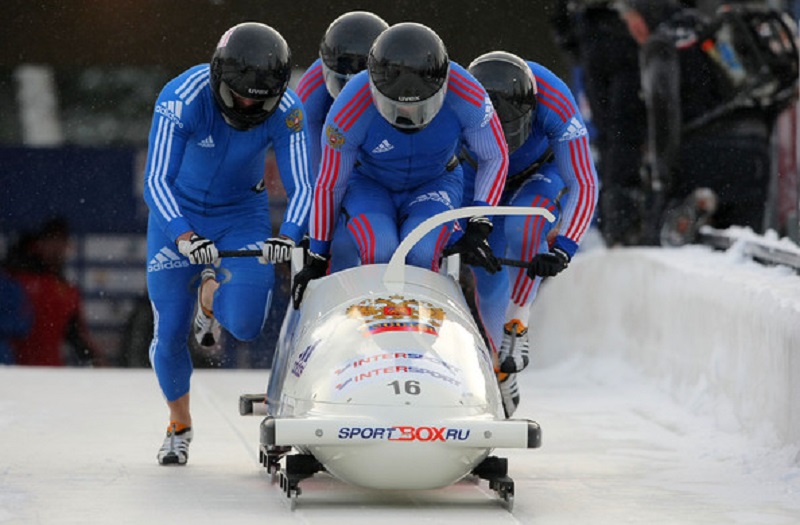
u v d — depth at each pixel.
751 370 28.25
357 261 23.83
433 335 20.27
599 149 47.50
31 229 59.97
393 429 18.89
